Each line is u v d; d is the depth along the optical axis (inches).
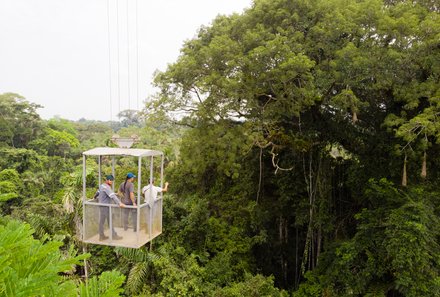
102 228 383.9
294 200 776.9
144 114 635.5
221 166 613.9
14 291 79.6
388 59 497.4
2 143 1649.9
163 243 643.5
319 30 529.0
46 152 1755.7
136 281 543.2
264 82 555.2
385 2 628.4
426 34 495.2
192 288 555.2
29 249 93.4
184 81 593.0
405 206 541.0
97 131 2768.2
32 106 1894.7
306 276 674.8
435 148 595.5
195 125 641.6
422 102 567.2
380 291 562.3
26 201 1042.1
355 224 736.3
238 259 699.4
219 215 790.5
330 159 746.8
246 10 623.5
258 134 614.5
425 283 503.8
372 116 653.3
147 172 783.7
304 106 589.9
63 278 101.4
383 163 657.0
